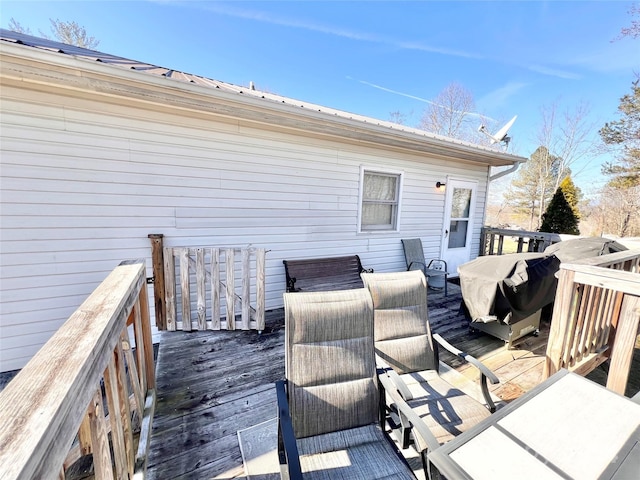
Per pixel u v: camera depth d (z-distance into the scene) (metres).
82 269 2.88
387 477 1.23
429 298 4.58
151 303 3.22
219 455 1.67
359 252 4.65
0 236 2.56
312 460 1.32
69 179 2.75
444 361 2.72
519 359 2.74
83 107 2.74
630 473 0.87
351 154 4.33
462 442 0.99
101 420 1.01
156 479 1.51
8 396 0.70
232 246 3.59
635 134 11.49
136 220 3.06
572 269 2.10
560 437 1.01
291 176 3.88
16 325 2.67
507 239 13.12
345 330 1.65
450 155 5.14
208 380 2.38
